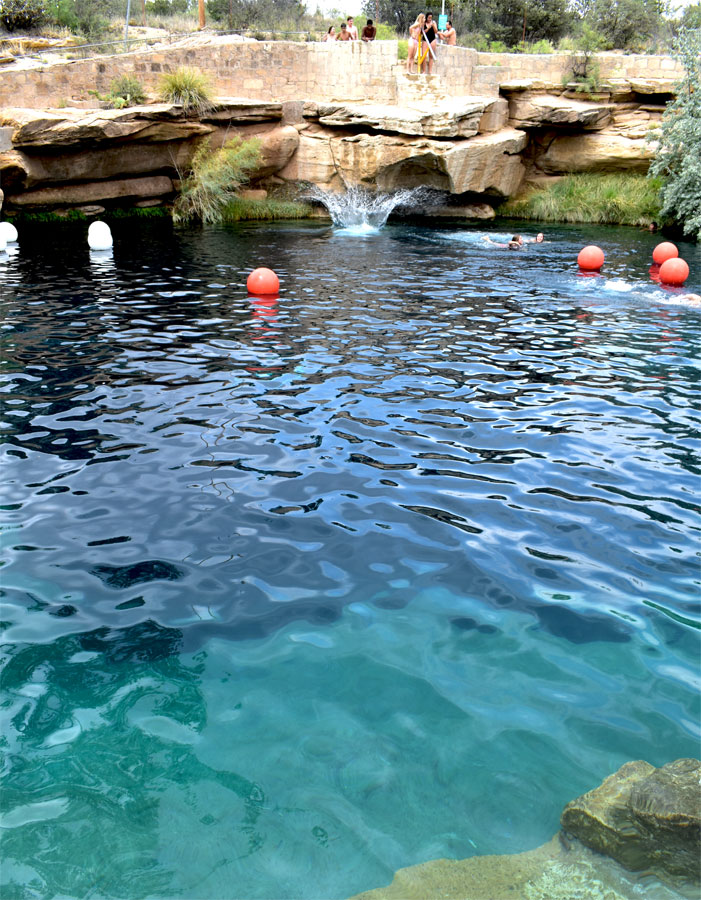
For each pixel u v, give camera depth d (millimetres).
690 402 7875
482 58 24625
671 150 22047
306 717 3537
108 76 21469
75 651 3994
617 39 31719
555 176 25391
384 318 11320
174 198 23484
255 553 4949
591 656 3973
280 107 23125
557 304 12562
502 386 8305
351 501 5648
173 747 3354
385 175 22625
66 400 7723
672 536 5195
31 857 2812
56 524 5293
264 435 6859
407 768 3244
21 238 18703
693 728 3477
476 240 19891
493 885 2711
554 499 5715
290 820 2988
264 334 10281
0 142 18797
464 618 4297
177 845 2871
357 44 23469
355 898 2658
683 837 2830
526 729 3469
